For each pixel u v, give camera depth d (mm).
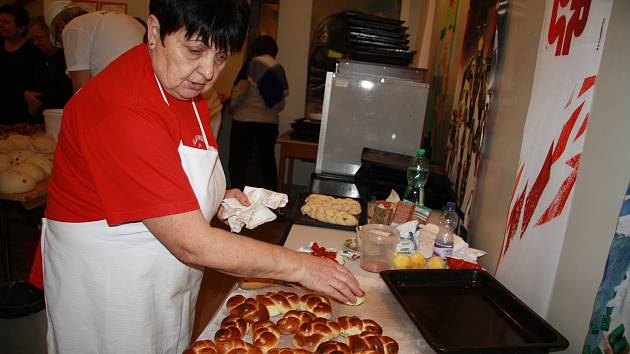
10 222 3217
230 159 4191
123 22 2182
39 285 1168
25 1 4434
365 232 1361
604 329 776
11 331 1529
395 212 1647
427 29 3699
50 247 1014
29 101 3256
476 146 1775
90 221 949
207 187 1009
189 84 833
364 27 2713
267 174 4242
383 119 2549
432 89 3307
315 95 4734
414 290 1149
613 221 803
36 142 2488
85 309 995
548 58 1109
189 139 1024
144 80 871
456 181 2139
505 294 1082
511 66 1432
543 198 1060
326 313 1070
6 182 2045
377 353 919
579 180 919
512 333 973
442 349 832
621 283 738
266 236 3594
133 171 807
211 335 987
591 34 905
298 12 4598
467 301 1107
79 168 920
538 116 1133
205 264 859
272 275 934
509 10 1499
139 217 823
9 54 3248
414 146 2559
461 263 1323
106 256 962
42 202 2195
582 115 917
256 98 4000
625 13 810
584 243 887
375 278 1277
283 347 986
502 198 1412
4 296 1638
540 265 1047
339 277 978
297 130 3936
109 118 816
